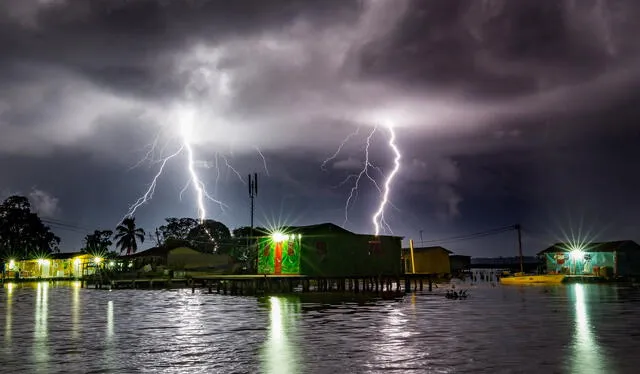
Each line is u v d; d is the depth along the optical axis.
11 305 41.12
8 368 16.80
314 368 16.34
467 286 68.25
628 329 23.69
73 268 102.94
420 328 24.75
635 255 73.19
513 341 20.62
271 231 57.12
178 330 25.11
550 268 77.75
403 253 95.69
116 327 26.52
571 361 16.81
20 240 116.62
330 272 53.84
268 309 35.41
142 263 86.56
